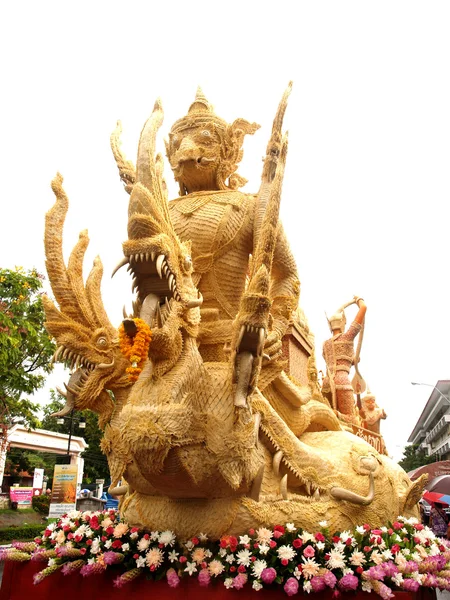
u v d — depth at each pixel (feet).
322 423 19.12
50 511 43.62
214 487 12.25
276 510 13.10
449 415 142.31
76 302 15.02
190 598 11.70
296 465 14.47
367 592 11.68
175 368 12.19
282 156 13.94
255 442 12.53
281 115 15.72
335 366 28.66
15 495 82.84
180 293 12.36
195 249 15.37
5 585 13.52
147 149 12.83
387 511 15.48
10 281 46.60
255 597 11.39
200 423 11.93
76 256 15.55
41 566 13.53
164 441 11.10
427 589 14.40
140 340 11.10
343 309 31.27
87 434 117.60
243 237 15.96
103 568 12.37
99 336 14.79
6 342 43.47
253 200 16.40
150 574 12.17
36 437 102.37
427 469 42.96
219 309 15.58
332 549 12.30
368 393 32.22
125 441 11.55
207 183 17.70
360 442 17.03
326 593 11.50
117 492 16.47
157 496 13.51
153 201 12.17
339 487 14.53
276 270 16.43
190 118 17.69
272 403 16.28
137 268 11.88
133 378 11.03
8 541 51.11
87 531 13.74
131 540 12.92
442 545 16.05
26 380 47.32
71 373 14.94
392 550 13.07
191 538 12.52
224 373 13.24
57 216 15.21
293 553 11.73
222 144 17.49
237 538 12.34
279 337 15.57
